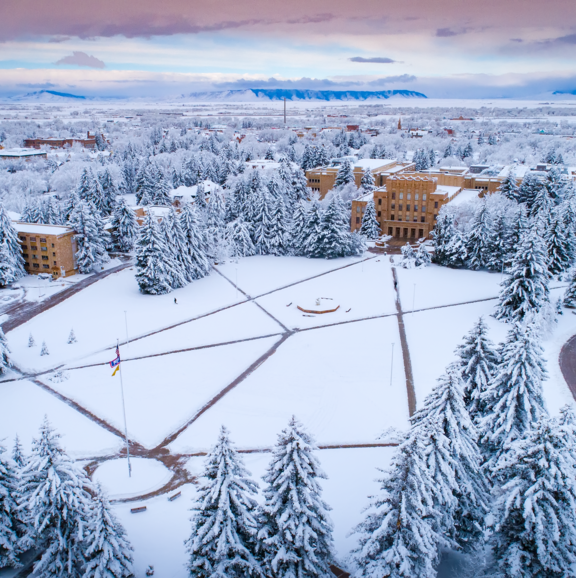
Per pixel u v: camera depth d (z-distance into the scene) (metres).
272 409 53.12
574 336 69.62
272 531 28.22
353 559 29.45
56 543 29.80
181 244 97.25
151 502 39.50
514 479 27.59
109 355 66.19
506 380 34.91
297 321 77.75
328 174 174.62
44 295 89.19
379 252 117.25
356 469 43.44
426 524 26.89
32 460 29.44
